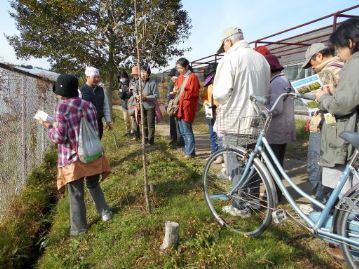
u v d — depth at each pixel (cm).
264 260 305
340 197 266
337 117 275
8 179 493
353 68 250
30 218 477
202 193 462
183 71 657
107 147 828
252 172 334
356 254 261
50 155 784
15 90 532
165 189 484
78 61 1538
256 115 336
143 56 434
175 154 708
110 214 413
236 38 370
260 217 354
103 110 630
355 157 257
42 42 1533
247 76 352
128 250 340
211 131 650
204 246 333
